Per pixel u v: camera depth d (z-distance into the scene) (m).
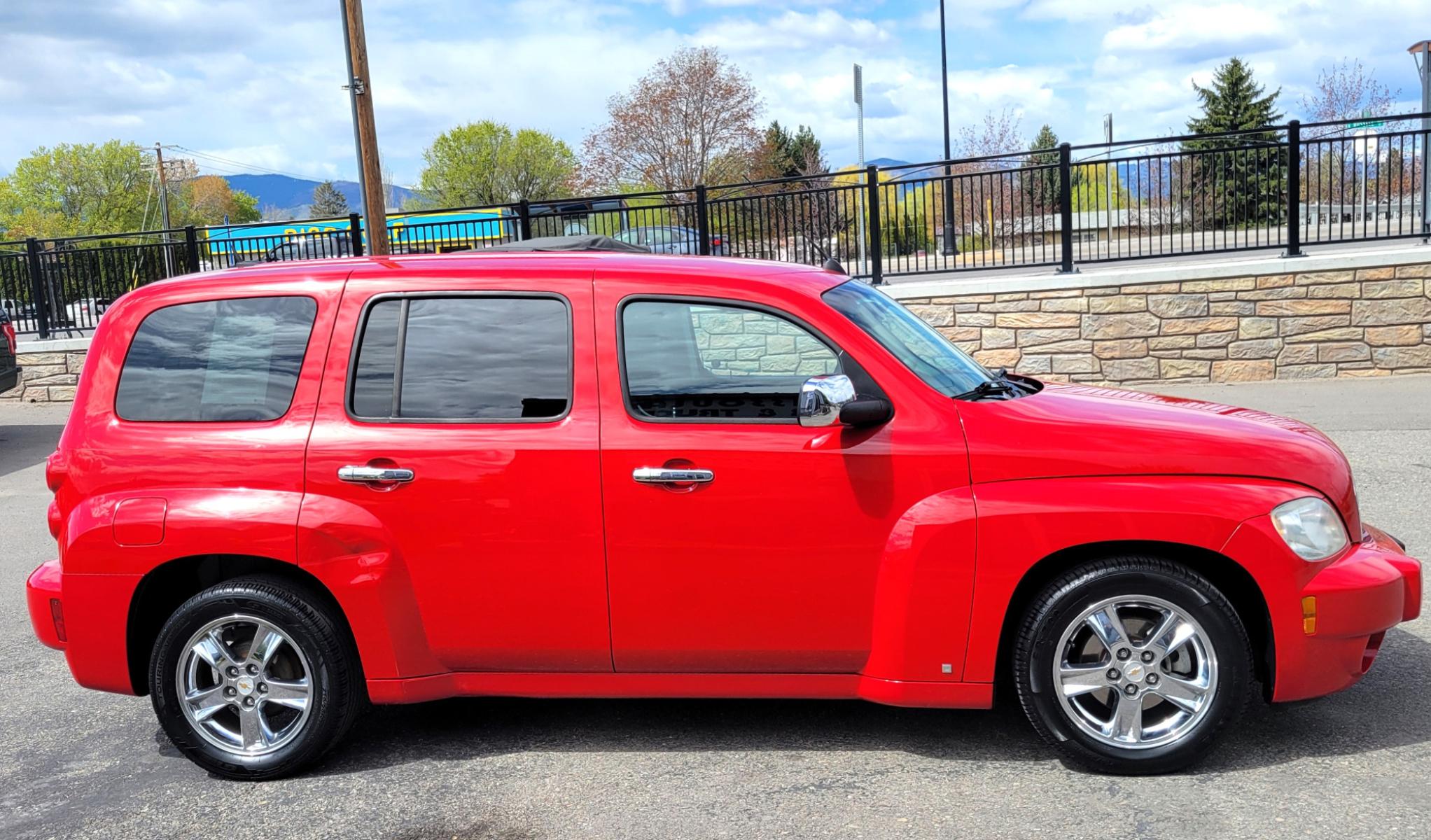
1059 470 3.87
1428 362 11.92
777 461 3.96
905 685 3.98
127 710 5.16
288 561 4.11
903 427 3.96
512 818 3.83
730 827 3.68
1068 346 12.67
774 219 14.16
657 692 4.18
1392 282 11.85
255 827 3.88
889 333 4.27
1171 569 3.81
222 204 115.75
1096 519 3.81
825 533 3.96
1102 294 12.49
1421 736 4.12
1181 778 3.88
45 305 16.48
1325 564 3.82
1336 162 12.25
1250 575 3.83
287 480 4.15
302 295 4.33
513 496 4.06
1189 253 12.77
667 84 42.69
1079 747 3.91
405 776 4.22
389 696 4.17
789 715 4.64
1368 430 9.59
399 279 4.30
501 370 4.18
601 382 4.11
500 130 64.31
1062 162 12.88
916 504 3.91
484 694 4.26
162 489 4.21
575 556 4.06
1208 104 48.66
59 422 14.61
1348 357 12.07
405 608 4.13
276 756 4.23
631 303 4.17
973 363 4.68
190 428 4.26
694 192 14.41
